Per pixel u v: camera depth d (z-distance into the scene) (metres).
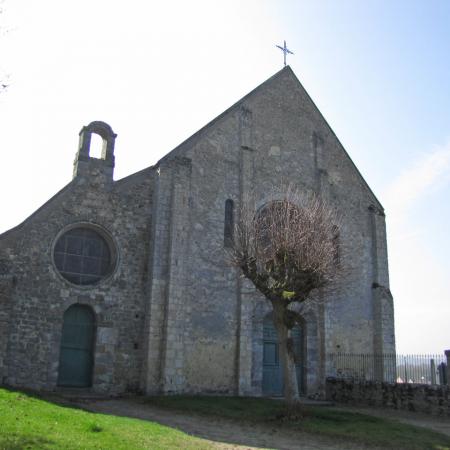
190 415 16.64
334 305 26.20
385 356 26.50
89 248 21.62
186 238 22.22
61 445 9.63
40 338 19.59
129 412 16.42
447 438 14.73
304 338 25.16
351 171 29.00
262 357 23.55
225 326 22.66
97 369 20.31
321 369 25.03
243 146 25.00
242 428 14.88
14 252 19.66
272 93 27.12
